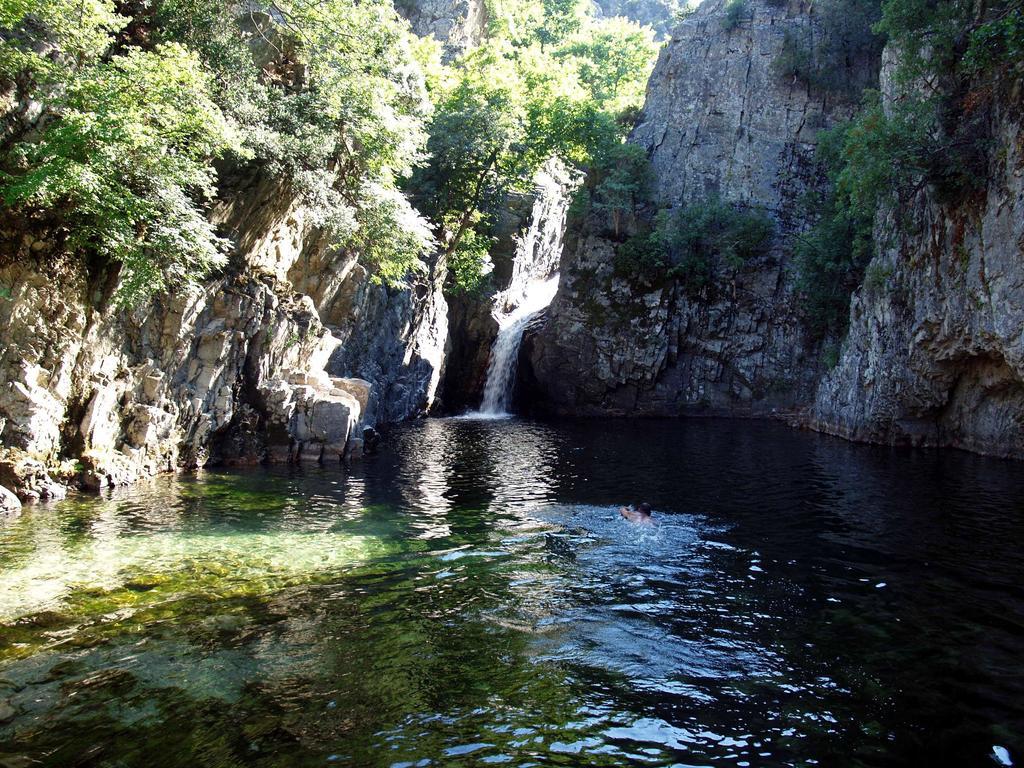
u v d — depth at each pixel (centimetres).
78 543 1197
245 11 2117
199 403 1912
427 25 6331
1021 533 1363
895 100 2636
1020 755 602
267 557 1155
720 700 702
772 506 1617
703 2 5359
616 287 4512
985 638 854
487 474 2036
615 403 4509
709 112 4891
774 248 4447
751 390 4341
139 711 663
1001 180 2097
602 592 1015
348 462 2180
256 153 1914
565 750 609
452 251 4191
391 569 1109
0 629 845
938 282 2486
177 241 1506
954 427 2691
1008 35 1789
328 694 703
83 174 1286
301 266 2558
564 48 7144
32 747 600
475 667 768
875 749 615
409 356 3719
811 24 4759
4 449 1445
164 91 1455
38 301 1466
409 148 2498
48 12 1352
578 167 5891
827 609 954
